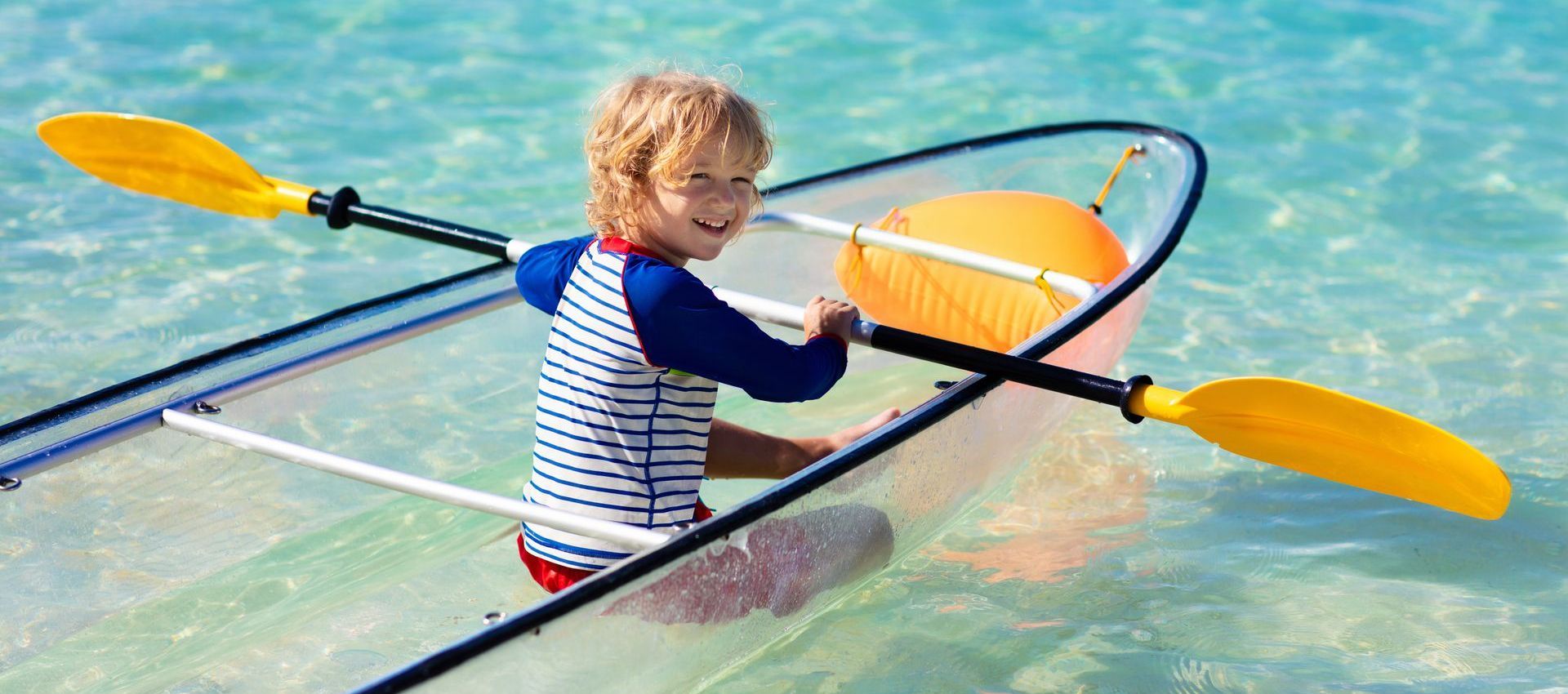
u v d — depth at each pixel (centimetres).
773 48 620
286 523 260
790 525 210
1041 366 234
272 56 588
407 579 254
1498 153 511
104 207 439
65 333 352
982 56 619
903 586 262
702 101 201
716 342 201
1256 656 238
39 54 569
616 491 209
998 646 242
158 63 568
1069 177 386
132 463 232
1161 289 401
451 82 564
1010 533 282
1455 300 392
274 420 255
